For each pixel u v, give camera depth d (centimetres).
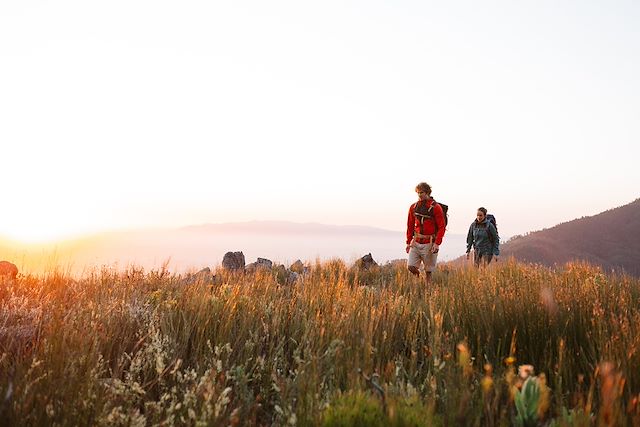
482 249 1051
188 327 370
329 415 215
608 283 610
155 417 244
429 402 239
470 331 375
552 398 258
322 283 552
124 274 654
